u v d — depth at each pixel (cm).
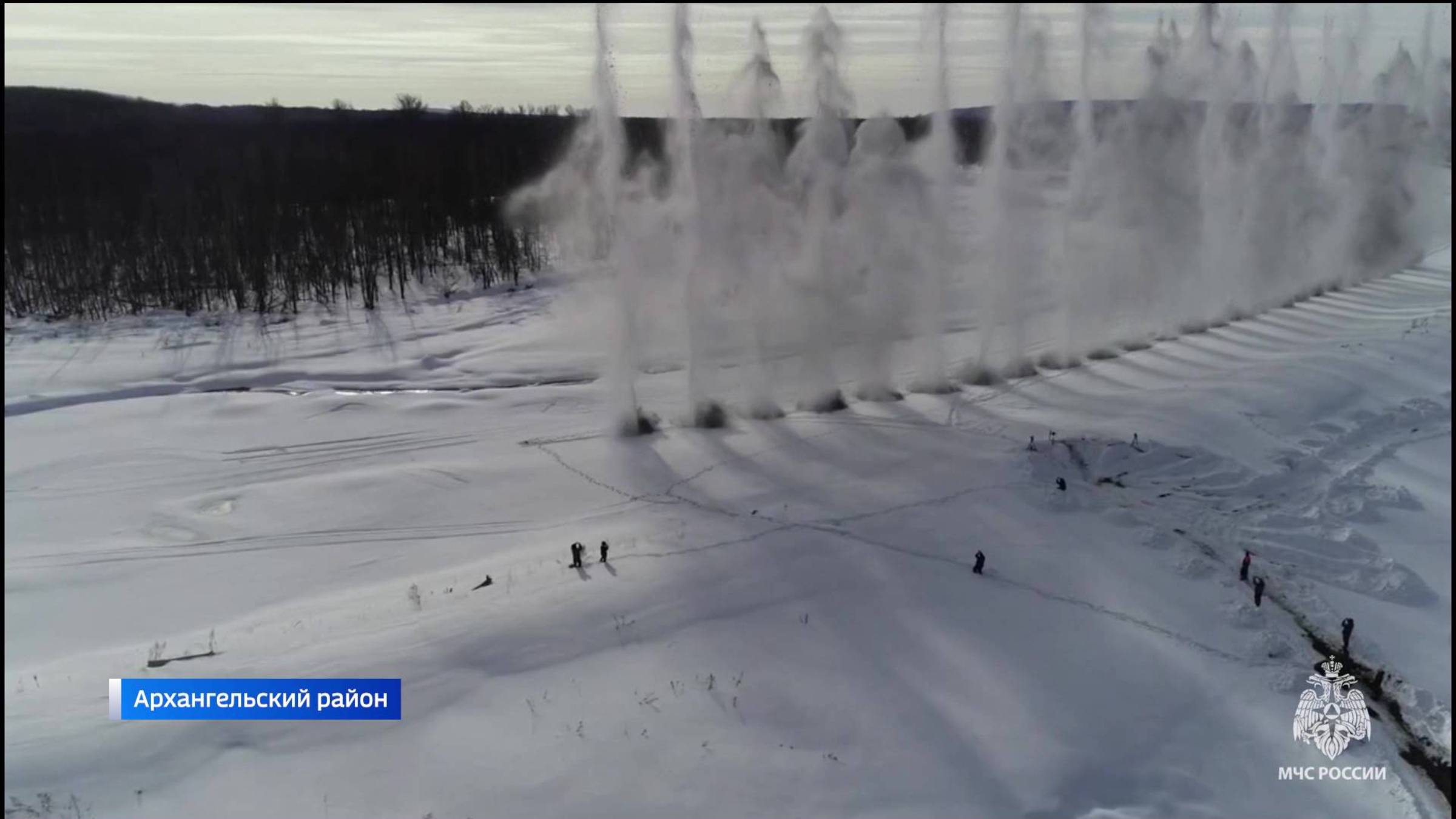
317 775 2022
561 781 1998
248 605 3048
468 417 4888
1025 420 4253
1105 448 3838
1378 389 4519
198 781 2006
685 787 1980
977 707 2258
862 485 3622
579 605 2714
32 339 6769
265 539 3541
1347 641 2533
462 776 2016
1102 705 2283
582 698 2273
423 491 3900
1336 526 3238
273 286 8388
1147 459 3753
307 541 3509
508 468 4100
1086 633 2586
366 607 2853
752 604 2720
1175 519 3303
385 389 5591
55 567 3362
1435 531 3222
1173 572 2930
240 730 2175
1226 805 1992
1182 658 2489
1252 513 3341
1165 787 2030
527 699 2270
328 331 6919
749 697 2280
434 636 2552
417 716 2212
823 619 2641
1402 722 2283
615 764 2048
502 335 6638
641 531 3319
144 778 2011
